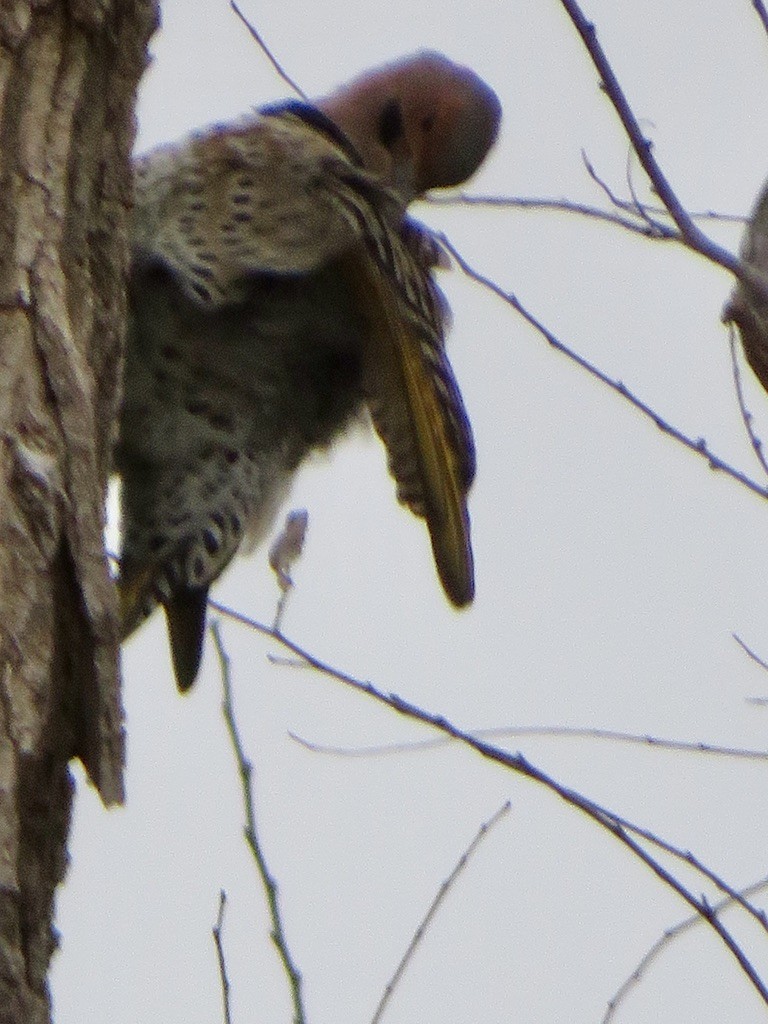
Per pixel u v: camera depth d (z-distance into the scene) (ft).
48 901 16.75
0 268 17.80
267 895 20.18
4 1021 15.48
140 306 27.94
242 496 28.68
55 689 16.84
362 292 28.17
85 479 17.16
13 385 17.19
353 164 30.14
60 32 19.04
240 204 27.84
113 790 16.89
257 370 28.55
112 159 19.31
